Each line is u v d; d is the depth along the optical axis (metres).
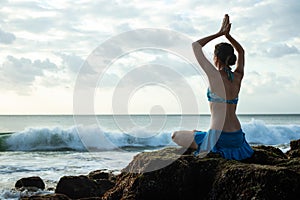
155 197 4.45
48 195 5.62
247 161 4.65
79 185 6.30
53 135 15.85
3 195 6.67
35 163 10.78
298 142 6.58
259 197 3.77
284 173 3.84
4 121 43.53
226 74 4.63
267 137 19.44
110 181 6.58
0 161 11.38
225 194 4.06
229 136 4.56
